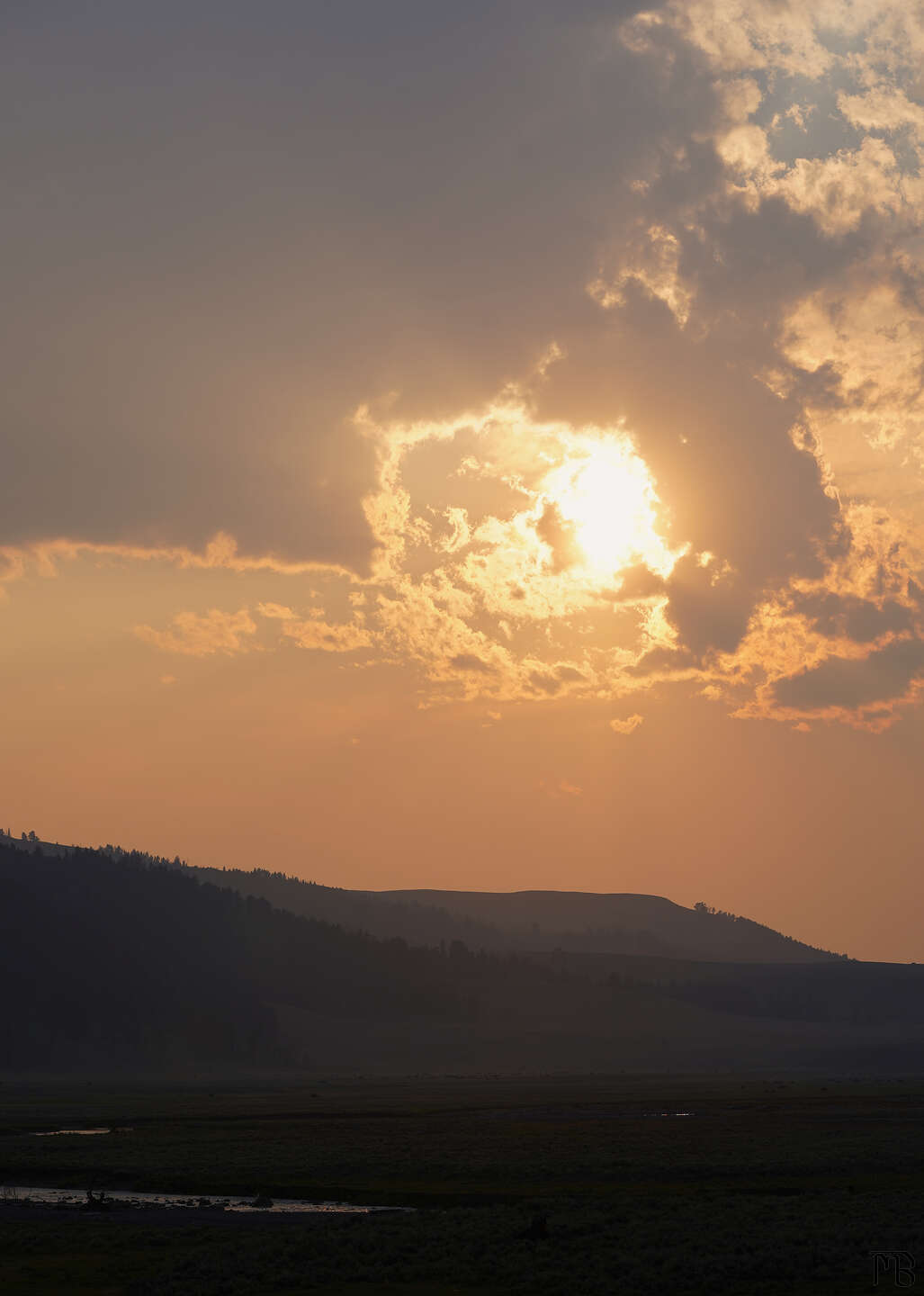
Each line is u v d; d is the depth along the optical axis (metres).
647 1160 91.19
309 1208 74.38
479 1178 84.62
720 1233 57.84
